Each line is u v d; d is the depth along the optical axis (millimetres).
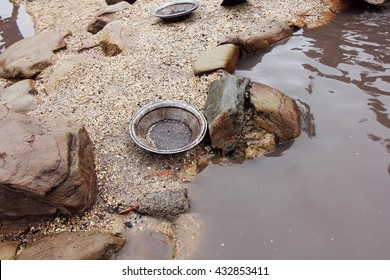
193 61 2084
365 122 1666
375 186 1411
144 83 1970
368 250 1220
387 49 2084
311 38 2262
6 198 1319
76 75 2107
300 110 1757
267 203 1400
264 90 1714
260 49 2186
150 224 1364
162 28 2428
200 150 1611
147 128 1654
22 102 1941
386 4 2523
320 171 1492
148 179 1511
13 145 1350
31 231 1367
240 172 1530
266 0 2635
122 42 2279
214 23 2414
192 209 1405
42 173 1285
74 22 2836
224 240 1294
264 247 1261
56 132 1426
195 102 1803
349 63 2012
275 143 1624
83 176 1363
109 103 1875
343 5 2514
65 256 1234
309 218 1335
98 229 1346
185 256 1259
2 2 3617
